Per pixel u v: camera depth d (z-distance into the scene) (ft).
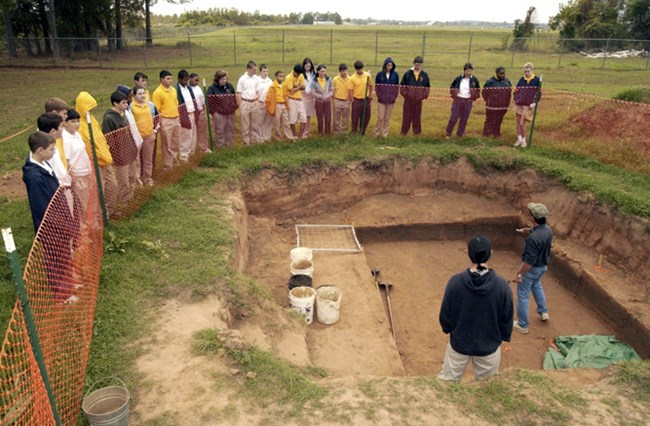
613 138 41.86
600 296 29.60
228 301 21.56
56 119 19.49
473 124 49.24
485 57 108.88
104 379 15.58
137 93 28.73
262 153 39.58
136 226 25.77
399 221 39.01
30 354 11.73
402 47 132.36
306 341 23.89
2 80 74.08
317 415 15.08
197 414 14.65
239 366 16.76
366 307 27.61
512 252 39.60
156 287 20.94
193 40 154.51
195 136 36.55
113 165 26.37
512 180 39.88
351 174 40.06
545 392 16.55
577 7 137.49
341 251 34.06
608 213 32.04
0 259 21.39
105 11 111.75
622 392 17.31
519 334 28.55
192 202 30.50
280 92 39.83
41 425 11.46
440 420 15.25
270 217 37.37
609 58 108.58
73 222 19.44
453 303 16.46
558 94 54.13
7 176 33.30
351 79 42.22
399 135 45.14
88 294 18.44
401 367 23.35
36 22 104.32
